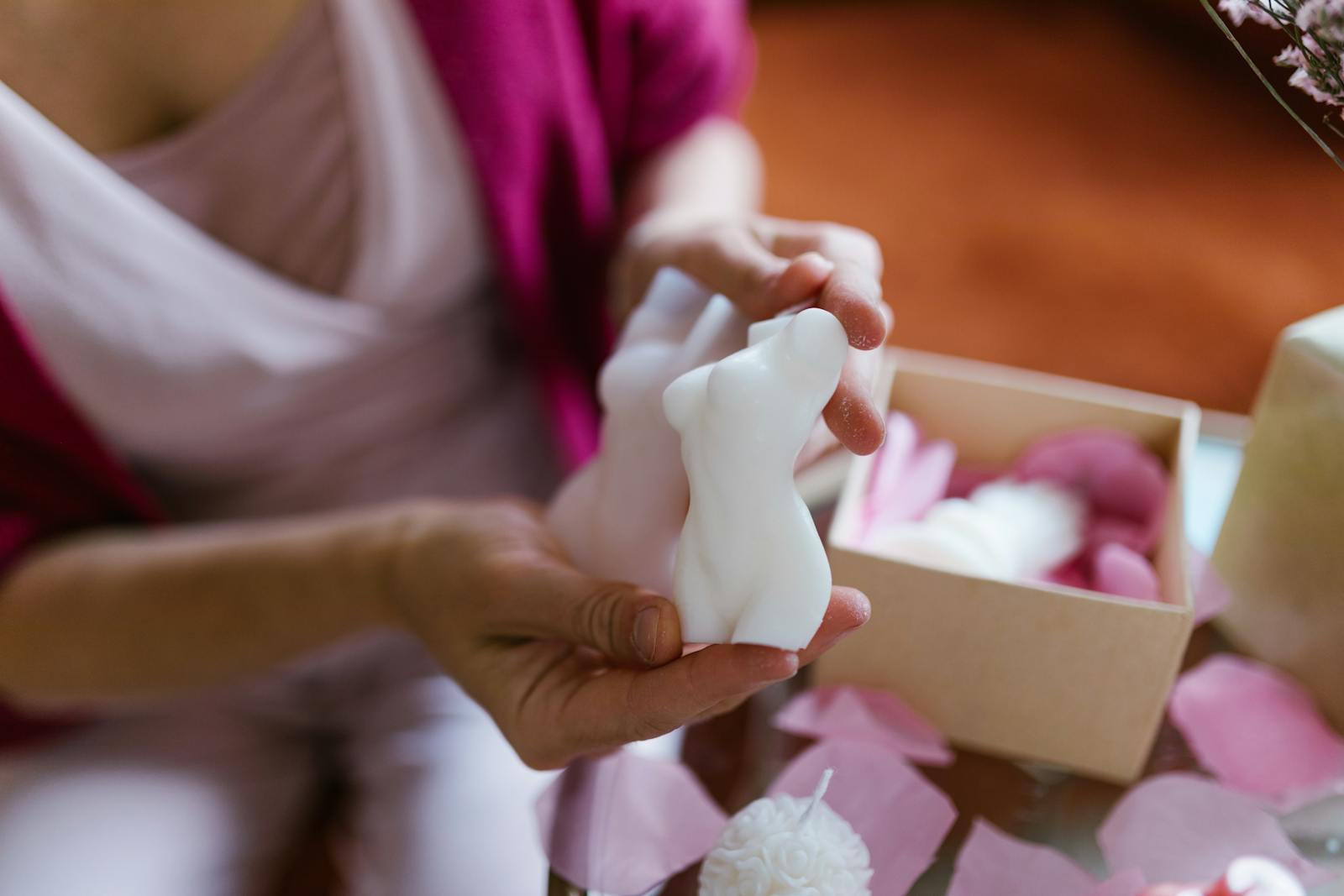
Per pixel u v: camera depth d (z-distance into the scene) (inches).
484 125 25.7
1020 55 87.3
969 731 19.6
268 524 26.8
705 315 17.5
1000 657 18.4
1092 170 74.4
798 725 19.3
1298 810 18.0
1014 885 16.6
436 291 28.5
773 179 74.9
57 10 22.5
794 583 13.1
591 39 29.3
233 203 25.8
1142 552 21.1
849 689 19.7
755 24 93.1
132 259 24.2
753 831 14.8
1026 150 76.8
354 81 24.2
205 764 26.9
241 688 28.3
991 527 20.3
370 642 28.7
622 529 17.9
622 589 16.0
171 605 24.2
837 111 81.7
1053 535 20.8
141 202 24.0
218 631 24.1
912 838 17.2
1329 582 18.2
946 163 75.9
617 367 18.1
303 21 23.5
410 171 25.9
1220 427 27.5
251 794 27.1
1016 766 19.5
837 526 18.6
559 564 18.2
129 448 27.7
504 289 29.0
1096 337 61.2
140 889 24.0
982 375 22.7
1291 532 18.8
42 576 25.4
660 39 30.8
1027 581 19.6
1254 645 20.1
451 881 24.0
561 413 30.6
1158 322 61.9
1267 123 68.2
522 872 24.0
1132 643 17.4
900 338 61.7
